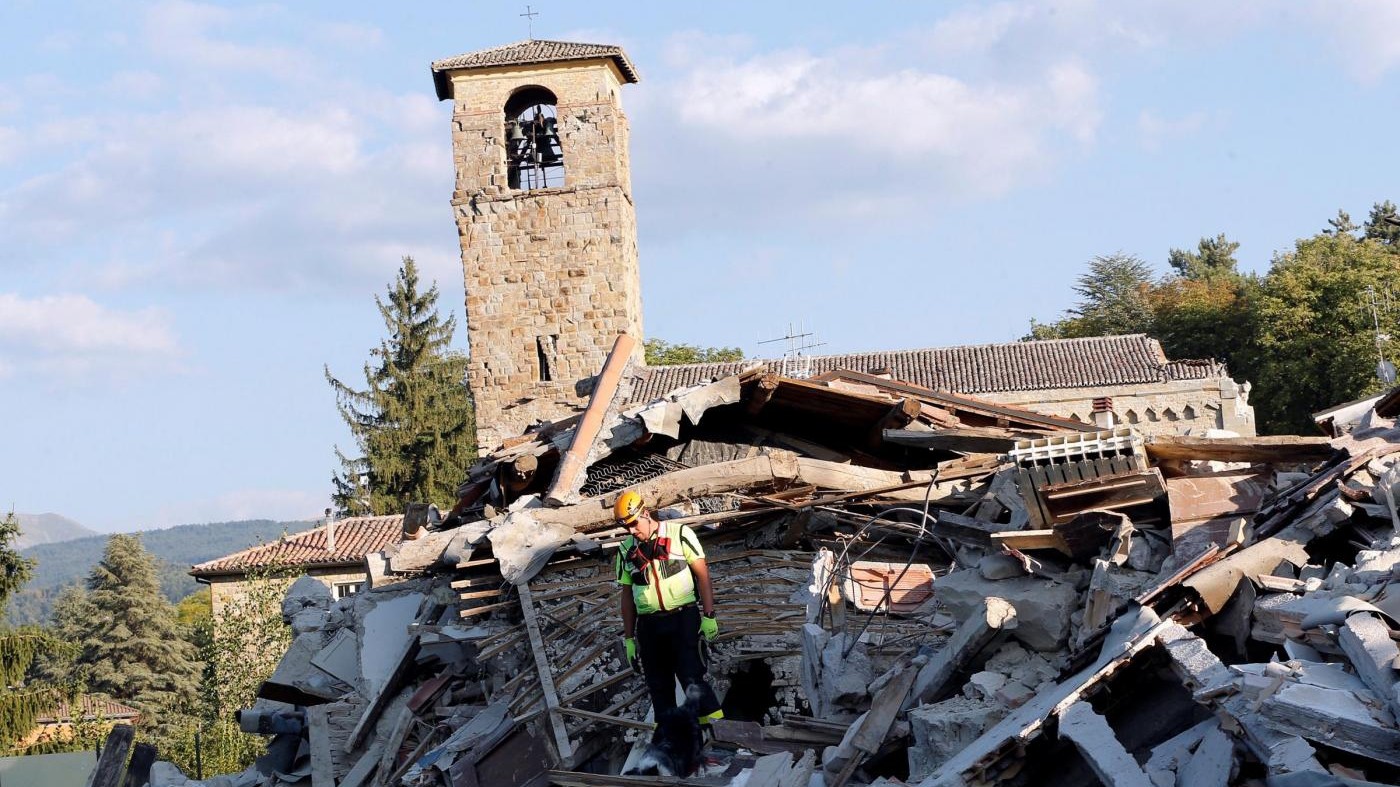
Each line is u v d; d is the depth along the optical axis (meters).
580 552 12.77
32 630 36.44
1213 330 75.38
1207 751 6.44
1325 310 62.00
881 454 16.39
